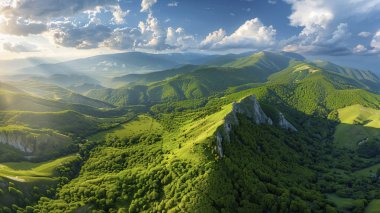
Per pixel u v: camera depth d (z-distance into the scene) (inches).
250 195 7032.5
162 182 7593.5
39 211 7411.4
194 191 6697.8
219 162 7618.1
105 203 7564.0
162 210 6727.4
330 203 7672.2
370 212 7396.7
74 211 7386.8
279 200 7042.3
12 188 7642.7
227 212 6412.4
